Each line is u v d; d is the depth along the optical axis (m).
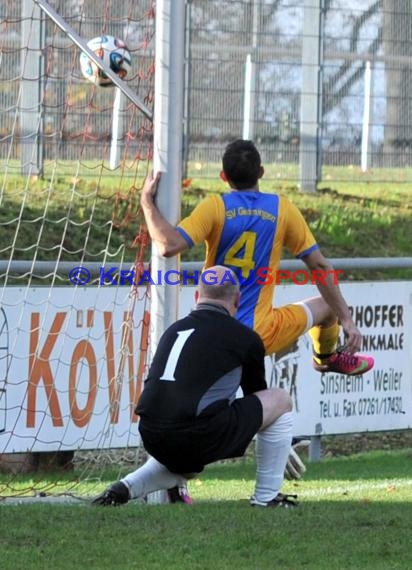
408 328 34.66
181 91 23.31
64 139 44.06
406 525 19.70
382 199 53.97
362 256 50.56
